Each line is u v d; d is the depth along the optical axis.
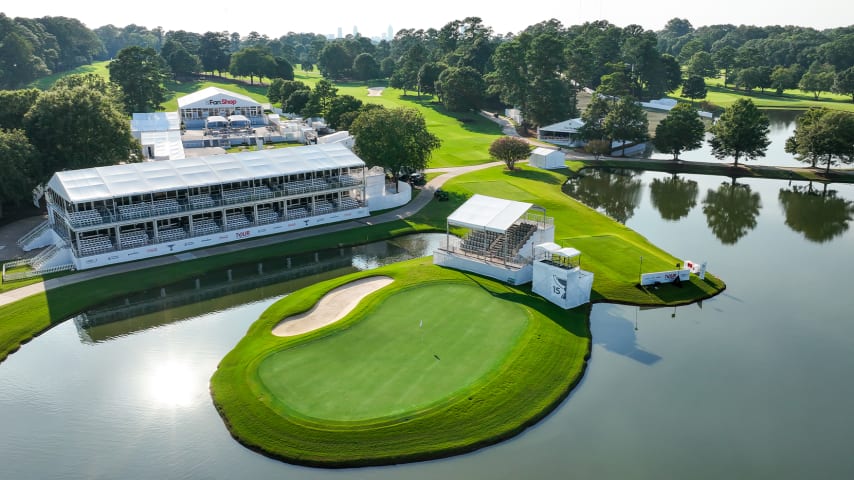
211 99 192.12
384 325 63.62
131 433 47.16
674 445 45.88
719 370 56.47
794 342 62.12
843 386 53.94
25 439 46.44
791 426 48.28
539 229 83.75
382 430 46.59
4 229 96.56
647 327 65.19
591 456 44.59
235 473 43.03
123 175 87.06
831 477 42.59
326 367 55.44
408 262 83.81
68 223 80.19
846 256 88.56
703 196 125.75
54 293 72.62
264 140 173.88
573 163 152.12
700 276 77.81
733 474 42.72
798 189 131.50
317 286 74.62
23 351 60.44
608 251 85.25
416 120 117.94
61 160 102.25
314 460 44.00
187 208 86.94
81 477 42.31
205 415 49.53
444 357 57.12
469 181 128.00
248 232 92.94
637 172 148.62
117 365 57.44
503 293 71.75
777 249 91.94
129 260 83.19
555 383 53.38
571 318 66.25
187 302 71.88
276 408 49.31
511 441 46.44
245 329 64.94
